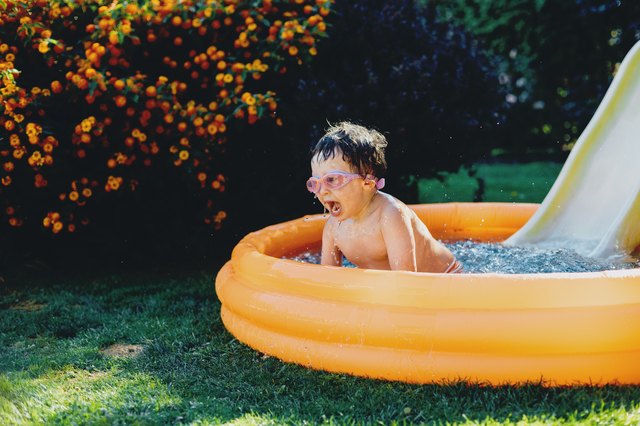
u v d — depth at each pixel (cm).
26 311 405
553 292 256
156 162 479
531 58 809
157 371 302
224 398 269
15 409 261
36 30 446
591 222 410
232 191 512
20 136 439
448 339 258
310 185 308
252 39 474
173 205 507
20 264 497
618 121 405
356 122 493
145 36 479
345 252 326
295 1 493
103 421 250
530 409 241
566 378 257
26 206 470
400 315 264
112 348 338
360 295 273
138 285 454
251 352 313
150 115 448
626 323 253
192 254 524
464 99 520
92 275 482
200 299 416
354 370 275
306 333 283
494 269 365
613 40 790
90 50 440
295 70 493
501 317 255
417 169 529
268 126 490
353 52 505
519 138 1057
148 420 251
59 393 279
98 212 501
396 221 306
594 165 413
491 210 452
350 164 302
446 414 242
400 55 508
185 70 495
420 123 503
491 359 258
